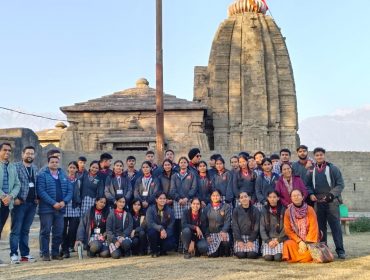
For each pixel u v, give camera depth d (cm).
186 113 3378
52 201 1115
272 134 3759
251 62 3838
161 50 1877
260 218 1088
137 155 2586
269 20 4053
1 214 1062
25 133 1938
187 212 1143
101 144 3284
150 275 879
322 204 1110
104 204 1174
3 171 1046
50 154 1145
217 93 3803
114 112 3406
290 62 4000
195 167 1290
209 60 4053
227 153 2614
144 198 1196
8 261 1098
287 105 3834
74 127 3416
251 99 3772
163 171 1251
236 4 4100
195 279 833
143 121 3406
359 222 1873
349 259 1066
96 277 867
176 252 1222
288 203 1068
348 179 2755
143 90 3694
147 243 1180
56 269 963
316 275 867
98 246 1144
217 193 1142
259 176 1171
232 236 1154
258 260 1064
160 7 1884
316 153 1118
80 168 1273
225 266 975
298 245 1030
